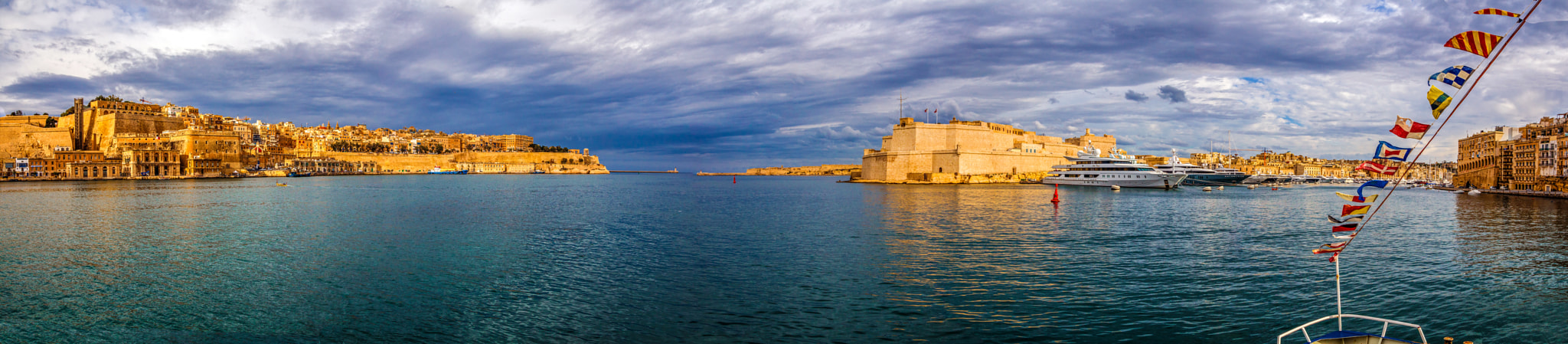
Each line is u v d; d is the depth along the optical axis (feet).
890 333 71.41
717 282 96.94
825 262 113.70
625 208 249.55
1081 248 129.29
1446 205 260.42
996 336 70.44
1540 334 71.15
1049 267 108.27
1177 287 92.53
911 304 82.99
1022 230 161.27
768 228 169.48
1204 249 128.36
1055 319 76.43
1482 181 433.48
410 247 134.10
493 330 73.10
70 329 75.05
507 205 263.70
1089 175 472.03
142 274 104.27
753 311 80.18
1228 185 549.95
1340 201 290.15
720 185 599.57
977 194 357.00
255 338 71.46
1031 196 328.90
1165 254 122.31
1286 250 127.34
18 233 159.63
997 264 110.73
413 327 74.49
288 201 286.87
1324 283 94.63
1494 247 131.13
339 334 72.33
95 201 281.13
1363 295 87.45
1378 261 113.09
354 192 400.67
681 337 70.23
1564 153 335.06
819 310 80.38
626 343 68.39
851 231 159.43
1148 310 79.82
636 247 132.16
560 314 79.30
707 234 154.30
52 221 188.75
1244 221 187.93
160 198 307.17
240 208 241.55
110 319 78.38
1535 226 171.22
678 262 114.32
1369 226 170.19
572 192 409.28
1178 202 278.46
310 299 87.35
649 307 82.17
